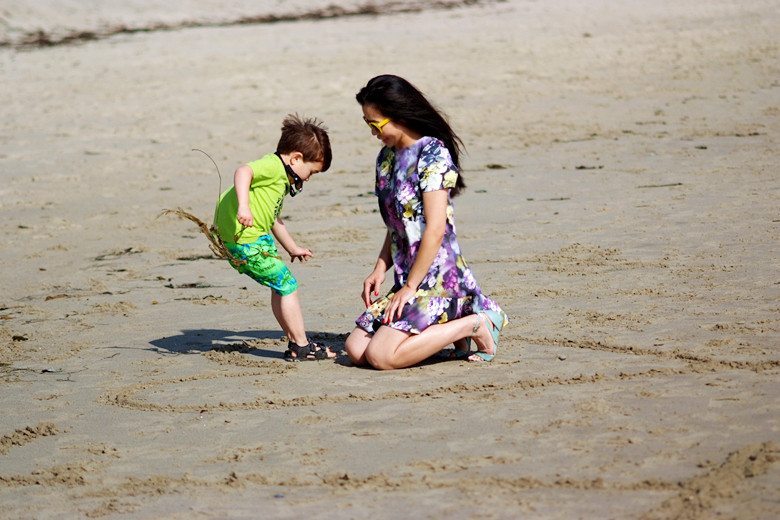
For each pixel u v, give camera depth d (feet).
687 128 73.72
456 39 130.62
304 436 25.81
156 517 21.84
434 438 24.91
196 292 43.14
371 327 31.42
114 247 53.01
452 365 30.76
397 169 30.71
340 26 151.94
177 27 156.35
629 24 138.41
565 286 38.78
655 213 49.85
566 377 28.63
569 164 64.85
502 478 22.22
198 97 98.94
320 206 58.59
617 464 22.40
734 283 37.04
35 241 55.21
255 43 135.23
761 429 23.66
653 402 26.00
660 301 35.63
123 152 78.23
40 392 31.17
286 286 32.30
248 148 77.87
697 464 22.03
